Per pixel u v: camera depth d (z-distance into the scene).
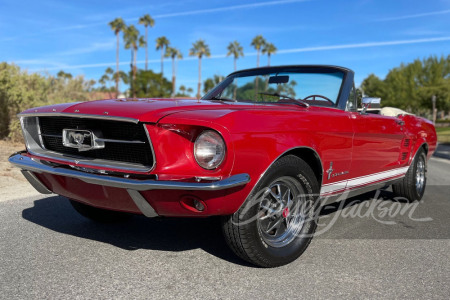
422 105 50.03
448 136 27.64
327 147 3.17
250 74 4.21
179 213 2.56
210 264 2.88
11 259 2.89
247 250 2.67
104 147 2.72
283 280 2.65
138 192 2.44
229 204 2.50
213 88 4.36
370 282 2.66
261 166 2.56
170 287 2.49
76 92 15.25
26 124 3.19
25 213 4.15
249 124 2.53
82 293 2.38
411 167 5.05
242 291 2.46
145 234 3.55
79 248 3.15
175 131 2.42
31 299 2.28
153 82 62.59
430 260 3.11
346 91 3.74
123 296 2.35
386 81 64.00
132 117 2.47
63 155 2.94
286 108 3.11
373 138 3.90
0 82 10.19
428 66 54.25
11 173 6.38
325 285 2.59
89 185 2.67
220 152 2.39
